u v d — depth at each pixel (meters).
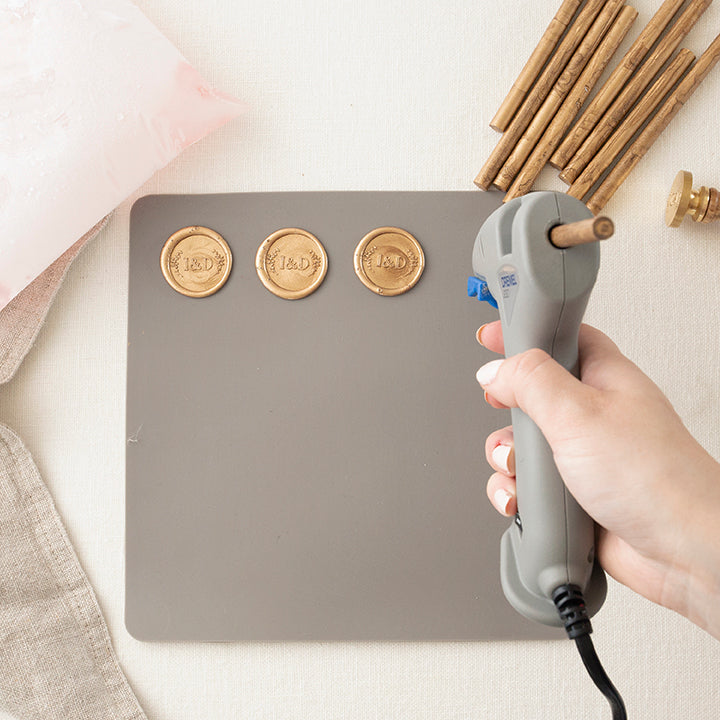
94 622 0.81
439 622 0.81
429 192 0.82
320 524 0.81
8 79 0.72
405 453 0.81
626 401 0.49
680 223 0.81
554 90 0.78
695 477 0.49
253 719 0.82
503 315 0.52
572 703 0.81
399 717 0.82
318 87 0.83
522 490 0.52
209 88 0.77
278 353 0.82
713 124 0.82
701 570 0.50
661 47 0.79
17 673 0.79
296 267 0.81
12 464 0.81
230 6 0.84
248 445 0.82
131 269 0.82
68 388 0.83
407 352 0.81
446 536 0.81
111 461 0.83
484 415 0.81
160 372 0.82
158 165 0.77
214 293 0.82
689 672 0.81
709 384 0.82
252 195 0.82
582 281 0.46
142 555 0.81
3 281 0.75
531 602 0.53
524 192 0.80
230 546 0.81
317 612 0.81
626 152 0.80
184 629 0.81
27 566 0.81
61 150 0.72
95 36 0.73
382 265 0.81
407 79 0.83
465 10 0.83
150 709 0.82
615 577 0.60
